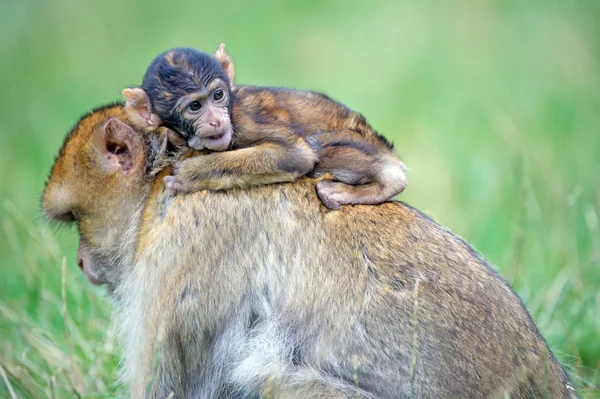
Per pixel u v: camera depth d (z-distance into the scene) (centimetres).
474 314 1009
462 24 2853
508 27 2791
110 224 1117
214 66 1096
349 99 2525
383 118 2386
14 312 1441
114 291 1151
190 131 1077
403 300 1011
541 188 1852
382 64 2738
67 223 1155
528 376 1000
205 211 1039
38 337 1346
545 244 1611
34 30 2927
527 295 1420
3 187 2048
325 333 1016
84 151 1109
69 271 1491
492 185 1861
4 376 1166
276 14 3017
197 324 1033
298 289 1027
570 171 1916
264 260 1036
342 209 1055
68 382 1243
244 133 1084
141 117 1088
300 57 2809
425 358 998
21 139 2283
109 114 1134
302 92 1153
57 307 1458
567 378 1063
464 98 2450
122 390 1234
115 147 1104
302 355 1022
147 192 1099
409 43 2820
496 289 1034
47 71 2786
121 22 2994
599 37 2473
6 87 2708
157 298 1036
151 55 2823
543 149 2008
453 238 1073
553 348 1295
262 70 2755
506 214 1727
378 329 1007
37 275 1538
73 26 2956
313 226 1040
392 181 1079
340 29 2928
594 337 1366
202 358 1043
